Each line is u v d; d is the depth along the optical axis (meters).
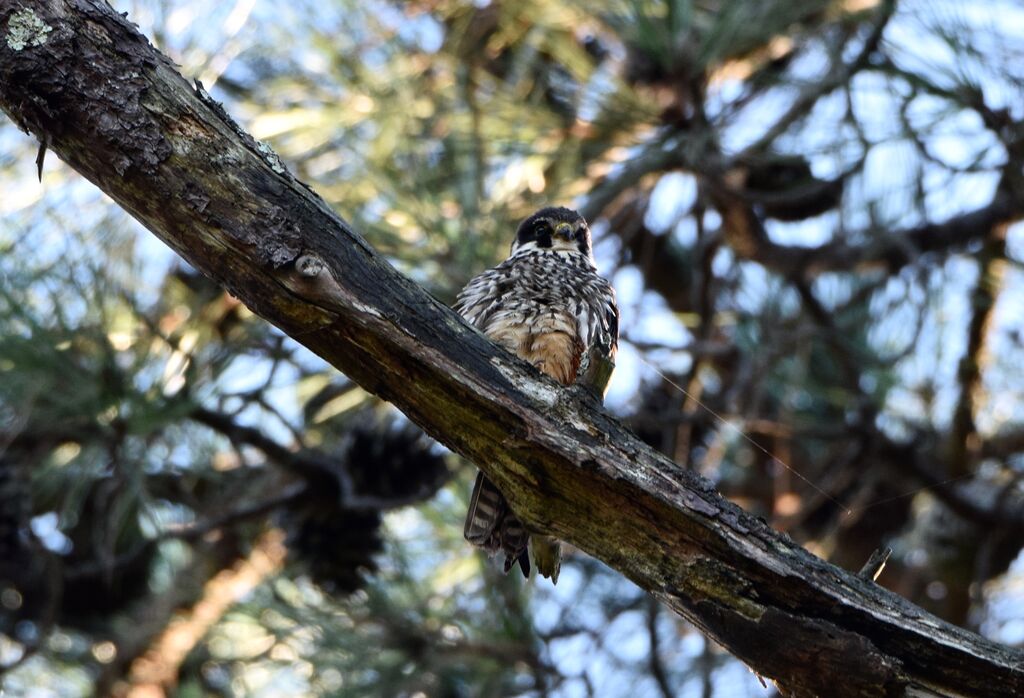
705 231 10.58
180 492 10.52
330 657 9.65
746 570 5.08
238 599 10.65
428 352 5.20
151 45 5.22
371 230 8.77
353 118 9.30
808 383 10.57
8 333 8.02
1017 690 4.96
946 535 11.20
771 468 11.88
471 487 10.20
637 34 8.80
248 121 9.34
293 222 5.19
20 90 5.05
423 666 9.51
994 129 9.10
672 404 10.45
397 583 10.12
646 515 5.16
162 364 8.53
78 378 8.26
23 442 9.08
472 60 9.66
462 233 8.84
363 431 9.87
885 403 10.53
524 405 5.20
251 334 8.79
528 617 9.57
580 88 9.26
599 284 8.25
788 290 10.65
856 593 5.05
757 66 9.68
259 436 9.54
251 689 11.02
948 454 10.39
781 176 10.66
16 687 11.25
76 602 11.79
